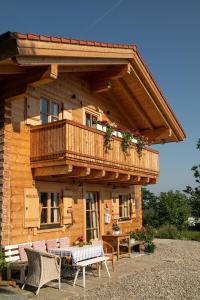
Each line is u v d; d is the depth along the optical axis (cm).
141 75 1284
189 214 2934
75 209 1177
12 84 905
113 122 1455
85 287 848
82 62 951
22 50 717
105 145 1121
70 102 1189
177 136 1620
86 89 1284
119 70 1208
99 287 854
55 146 946
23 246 910
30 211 967
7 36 701
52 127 960
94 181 1285
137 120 1573
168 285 886
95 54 984
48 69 828
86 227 1249
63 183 1130
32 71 862
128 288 850
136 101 1449
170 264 1190
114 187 1442
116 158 1178
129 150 1271
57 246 1025
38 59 786
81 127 997
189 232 2664
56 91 1127
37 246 952
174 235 2223
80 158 980
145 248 1455
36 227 988
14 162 940
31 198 976
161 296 786
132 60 1198
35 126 995
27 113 991
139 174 1331
